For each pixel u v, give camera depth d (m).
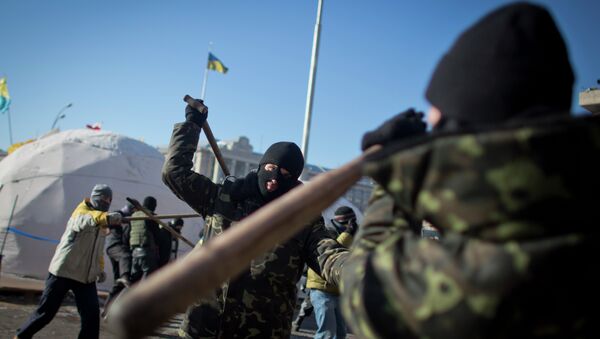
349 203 14.98
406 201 1.01
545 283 0.87
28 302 8.52
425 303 0.92
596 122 0.90
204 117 3.11
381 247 1.06
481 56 0.99
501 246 0.90
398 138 1.19
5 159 13.77
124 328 0.69
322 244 2.68
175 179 2.90
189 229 13.30
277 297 2.74
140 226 8.11
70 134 13.32
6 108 18.38
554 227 0.89
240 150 71.06
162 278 0.74
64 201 12.00
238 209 2.93
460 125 1.02
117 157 12.77
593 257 0.90
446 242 0.96
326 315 5.95
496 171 0.89
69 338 6.29
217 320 2.68
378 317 0.97
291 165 2.96
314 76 12.52
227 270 0.81
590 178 0.88
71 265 5.36
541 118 0.89
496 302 0.87
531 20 1.00
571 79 1.02
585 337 0.92
